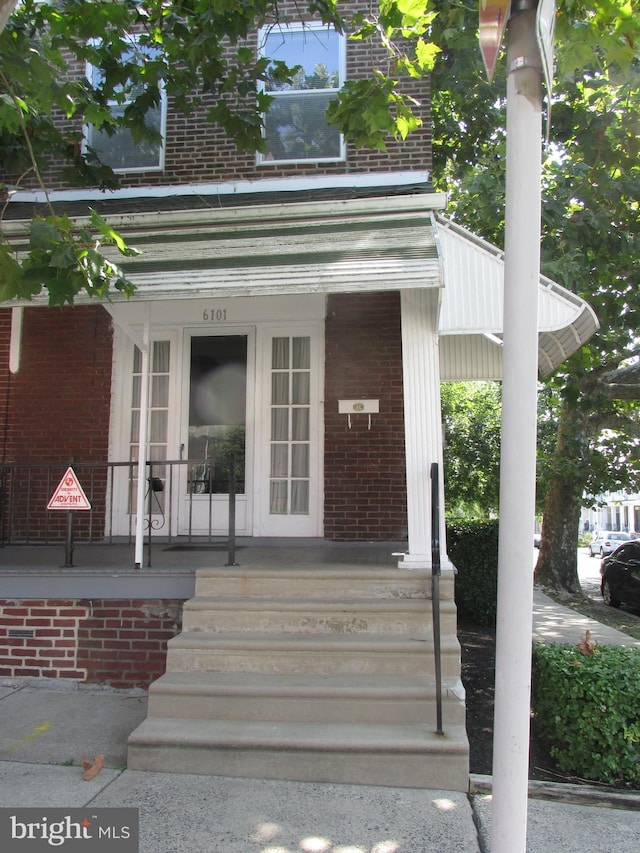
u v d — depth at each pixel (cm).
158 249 549
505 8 243
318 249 520
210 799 355
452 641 440
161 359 725
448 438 1827
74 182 665
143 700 503
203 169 715
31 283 422
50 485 698
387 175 670
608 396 1177
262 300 706
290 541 672
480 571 873
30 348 720
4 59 456
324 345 697
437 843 315
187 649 446
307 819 335
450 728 393
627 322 976
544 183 879
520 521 230
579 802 369
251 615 469
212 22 536
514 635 227
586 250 902
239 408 715
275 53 720
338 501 674
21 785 371
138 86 738
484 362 727
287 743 379
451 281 566
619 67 420
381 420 677
